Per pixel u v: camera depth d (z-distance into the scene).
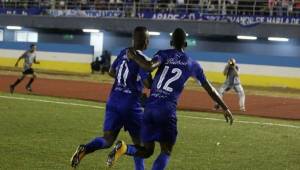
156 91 9.65
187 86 40.75
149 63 9.49
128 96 10.57
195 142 16.38
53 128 17.69
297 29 43.84
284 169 13.05
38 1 53.47
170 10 47.75
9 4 54.81
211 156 14.23
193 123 21.09
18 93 30.67
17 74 44.53
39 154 13.34
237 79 27.38
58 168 11.93
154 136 9.62
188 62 9.80
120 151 9.29
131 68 10.53
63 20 51.53
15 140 15.10
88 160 12.93
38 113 21.52
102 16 50.03
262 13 45.16
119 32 51.88
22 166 11.95
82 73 47.56
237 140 17.16
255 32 45.03
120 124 10.69
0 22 54.47
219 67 43.81
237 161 13.74
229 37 48.12
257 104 30.84
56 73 47.22
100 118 20.91
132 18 48.75
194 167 12.72
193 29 46.84
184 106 28.20
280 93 38.59
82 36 54.12
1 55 51.31
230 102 31.41
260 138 17.86
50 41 55.66
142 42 10.34
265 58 42.44
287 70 41.84
